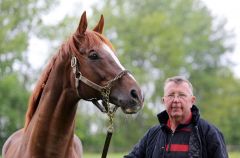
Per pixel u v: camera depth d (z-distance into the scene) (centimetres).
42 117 472
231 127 4778
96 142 3631
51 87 474
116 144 4019
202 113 4894
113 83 446
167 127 480
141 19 4359
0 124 3003
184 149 469
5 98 2950
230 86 5056
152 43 4350
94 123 3625
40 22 2883
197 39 5038
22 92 2978
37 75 3158
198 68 5172
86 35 463
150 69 4425
